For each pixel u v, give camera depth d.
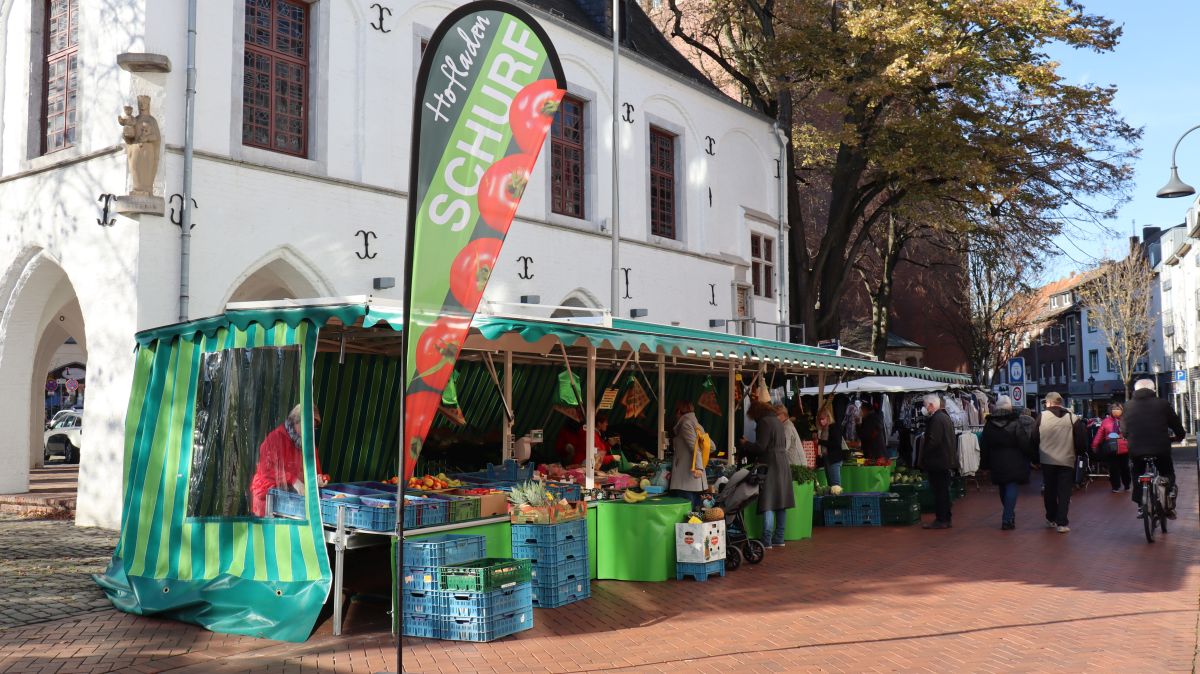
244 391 8.40
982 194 23.95
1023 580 10.13
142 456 9.06
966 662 6.88
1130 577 10.26
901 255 42.94
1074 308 76.62
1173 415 13.27
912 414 26.45
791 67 24.00
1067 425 13.94
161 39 12.62
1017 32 22.73
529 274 17.89
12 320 14.80
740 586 9.83
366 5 15.16
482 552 8.24
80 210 13.30
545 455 15.54
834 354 15.03
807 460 15.98
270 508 8.10
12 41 14.94
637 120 20.97
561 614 8.52
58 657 6.91
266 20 14.07
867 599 9.16
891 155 23.44
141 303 12.29
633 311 20.38
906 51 22.08
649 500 10.53
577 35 19.28
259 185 13.53
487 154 6.24
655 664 6.86
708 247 23.22
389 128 15.45
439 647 7.32
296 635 7.47
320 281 14.31
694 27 32.25
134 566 8.84
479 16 6.16
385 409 12.20
